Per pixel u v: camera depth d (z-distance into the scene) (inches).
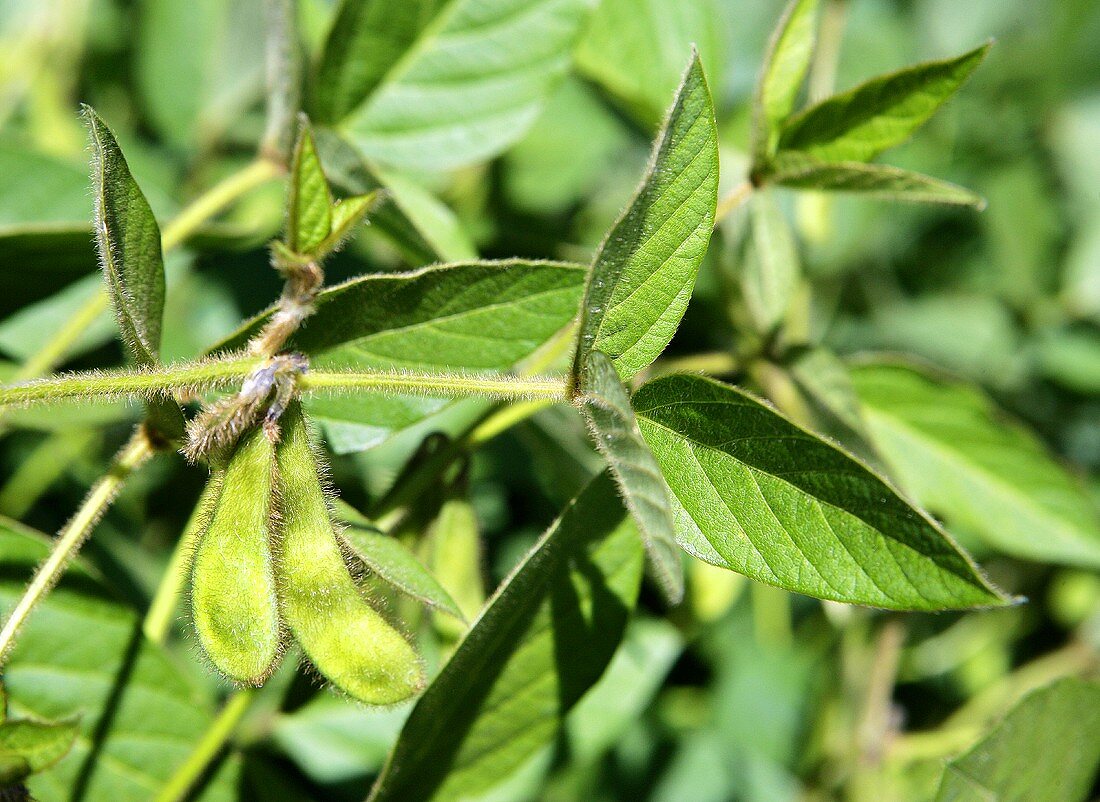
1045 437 32.2
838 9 27.8
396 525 23.8
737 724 29.7
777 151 24.0
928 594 21.0
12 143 26.5
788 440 21.3
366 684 21.3
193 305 27.9
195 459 21.8
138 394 21.8
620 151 32.3
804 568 21.4
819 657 29.6
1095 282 32.3
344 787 25.8
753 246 26.2
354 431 23.4
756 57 32.4
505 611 22.5
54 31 30.3
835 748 28.9
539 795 28.0
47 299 25.5
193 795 24.5
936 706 30.8
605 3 26.3
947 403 26.6
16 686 23.9
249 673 21.2
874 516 21.1
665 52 26.6
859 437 25.0
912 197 23.5
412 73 25.5
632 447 20.7
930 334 32.6
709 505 21.6
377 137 25.6
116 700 24.1
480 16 25.5
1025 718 24.0
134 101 31.5
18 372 26.2
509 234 29.2
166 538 28.1
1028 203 32.6
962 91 32.5
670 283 21.7
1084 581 30.5
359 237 27.9
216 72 31.0
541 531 28.3
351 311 22.8
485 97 25.7
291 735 25.9
